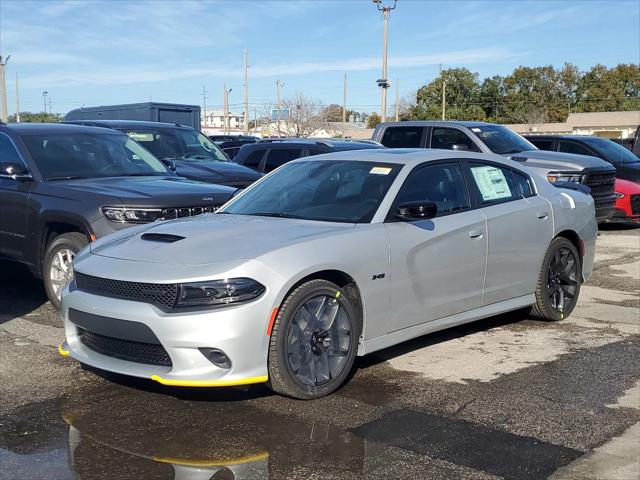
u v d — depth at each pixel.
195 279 4.32
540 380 5.14
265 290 4.38
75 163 7.72
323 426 4.30
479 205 5.99
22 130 7.91
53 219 6.82
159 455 3.92
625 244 11.88
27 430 4.25
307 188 5.79
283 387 4.53
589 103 73.12
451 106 66.56
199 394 4.82
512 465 3.79
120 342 4.58
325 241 4.77
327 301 4.74
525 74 71.88
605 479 3.63
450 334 6.37
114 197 6.62
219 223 5.29
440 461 3.84
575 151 14.31
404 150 6.21
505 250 6.07
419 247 5.29
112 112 20.77
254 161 12.73
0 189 7.48
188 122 20.81
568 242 6.86
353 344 4.88
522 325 6.71
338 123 72.06
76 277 4.87
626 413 4.51
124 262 4.66
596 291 8.26
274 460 3.86
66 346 4.93
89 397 4.78
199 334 4.25
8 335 6.21
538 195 6.63
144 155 8.53
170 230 5.13
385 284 5.06
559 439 4.12
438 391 4.90
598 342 6.14
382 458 3.88
